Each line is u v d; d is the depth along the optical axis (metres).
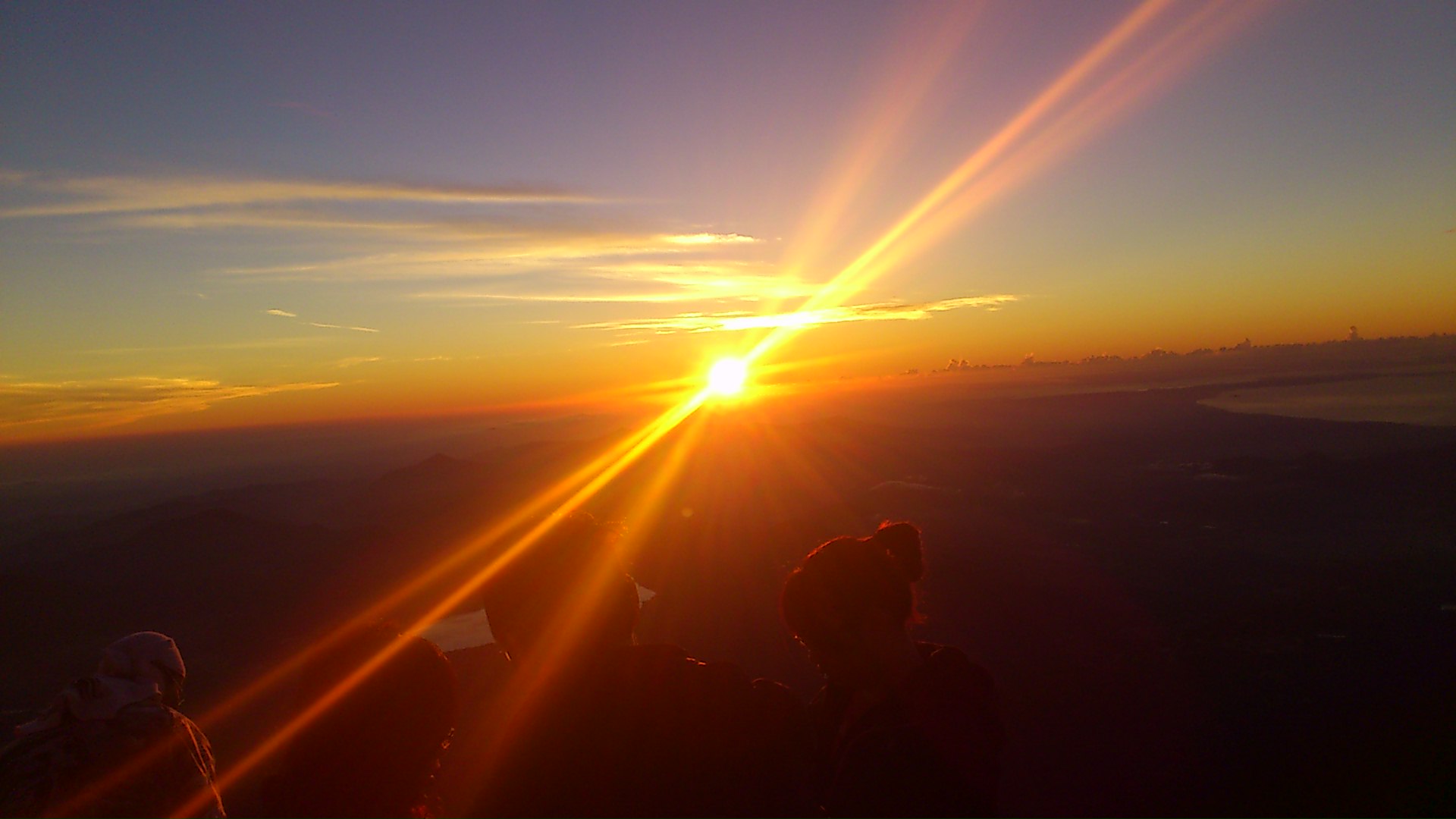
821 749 2.78
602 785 2.02
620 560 2.35
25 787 2.66
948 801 2.20
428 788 2.21
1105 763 20.20
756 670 24.42
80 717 2.81
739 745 2.12
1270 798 18.36
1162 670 28.92
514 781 2.05
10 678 26.73
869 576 2.51
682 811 2.02
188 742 3.02
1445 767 19.86
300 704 2.23
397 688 2.20
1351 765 20.08
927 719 2.31
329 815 2.08
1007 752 20.92
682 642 28.22
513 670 2.27
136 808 2.75
